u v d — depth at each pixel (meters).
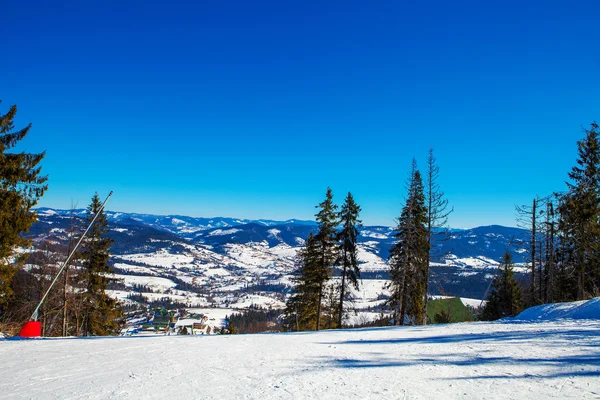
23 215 18.80
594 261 24.53
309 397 4.35
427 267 22.59
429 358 6.53
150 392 4.73
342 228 27.70
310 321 29.56
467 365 5.80
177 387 4.94
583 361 5.57
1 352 7.98
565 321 10.59
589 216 23.83
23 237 19.83
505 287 36.34
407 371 5.58
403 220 26.06
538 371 5.16
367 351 7.54
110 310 27.89
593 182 24.33
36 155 19.59
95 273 26.73
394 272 26.00
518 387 4.46
